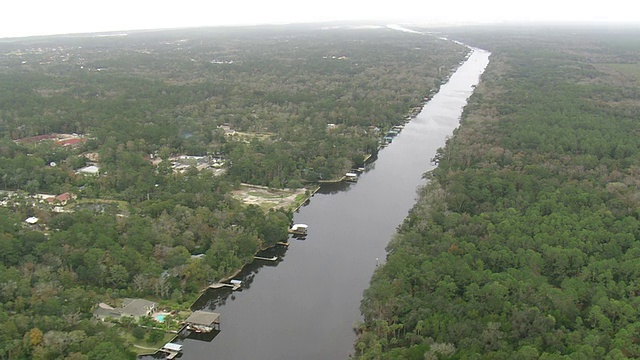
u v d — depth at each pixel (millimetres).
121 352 130750
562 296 141750
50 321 136375
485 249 169000
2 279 149250
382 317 144625
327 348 147250
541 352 124500
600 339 126875
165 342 145625
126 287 163125
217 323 154125
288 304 167875
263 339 150875
